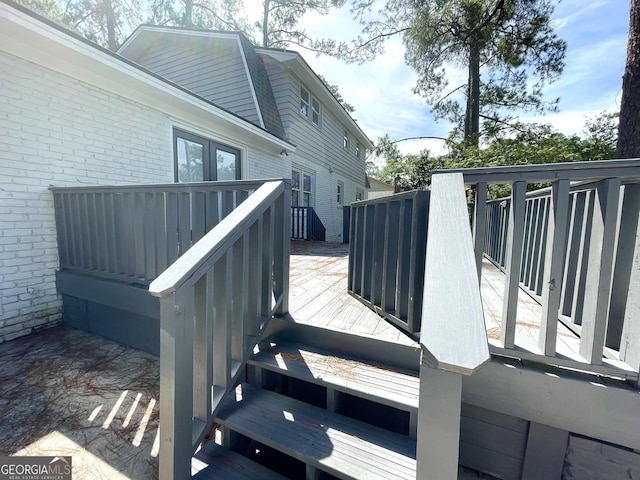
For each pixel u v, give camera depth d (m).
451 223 1.19
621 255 1.22
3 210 2.68
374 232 2.02
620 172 1.04
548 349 1.19
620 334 1.25
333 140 10.41
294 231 8.16
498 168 1.25
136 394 1.99
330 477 1.29
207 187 1.98
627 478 1.17
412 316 1.58
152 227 2.31
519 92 9.98
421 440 0.84
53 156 3.00
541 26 7.72
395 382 1.41
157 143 4.02
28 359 2.45
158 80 3.56
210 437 1.57
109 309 2.79
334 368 1.54
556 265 1.16
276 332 1.91
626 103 3.46
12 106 2.70
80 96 3.19
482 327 0.82
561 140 7.15
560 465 1.25
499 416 1.35
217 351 1.37
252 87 6.25
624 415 1.09
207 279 1.20
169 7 12.87
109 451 1.51
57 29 2.57
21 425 1.69
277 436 1.28
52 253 3.04
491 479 1.39
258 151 6.25
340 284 2.95
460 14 7.89
